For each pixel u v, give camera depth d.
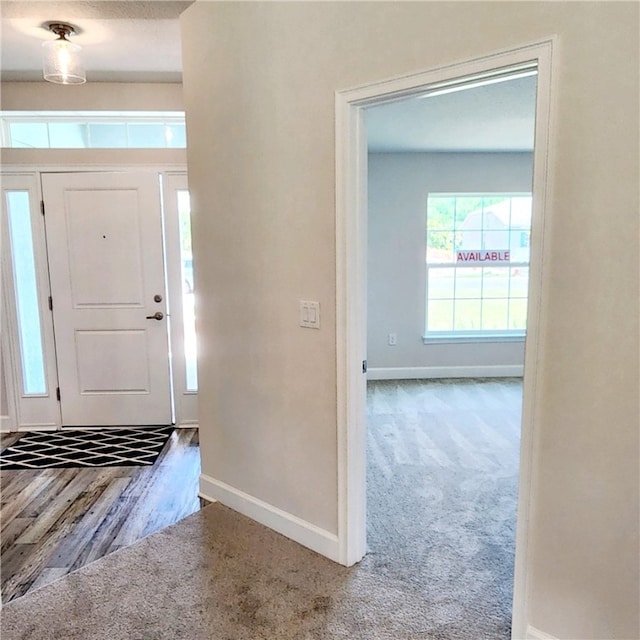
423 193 4.93
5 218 3.63
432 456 3.15
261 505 2.41
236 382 2.44
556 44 1.35
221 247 2.40
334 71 1.84
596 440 1.42
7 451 3.39
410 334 5.11
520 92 2.94
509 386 4.78
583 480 1.46
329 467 2.09
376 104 1.81
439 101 3.10
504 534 2.29
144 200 3.63
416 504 2.55
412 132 3.96
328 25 1.84
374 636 1.69
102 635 1.71
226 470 2.58
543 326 1.47
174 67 3.27
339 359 1.98
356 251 1.92
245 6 2.10
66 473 3.04
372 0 1.71
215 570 2.05
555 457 1.50
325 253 1.97
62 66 2.72
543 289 1.46
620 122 1.28
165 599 1.88
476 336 5.11
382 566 2.06
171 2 2.33
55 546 2.27
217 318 2.49
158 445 3.48
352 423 2.01
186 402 3.83
